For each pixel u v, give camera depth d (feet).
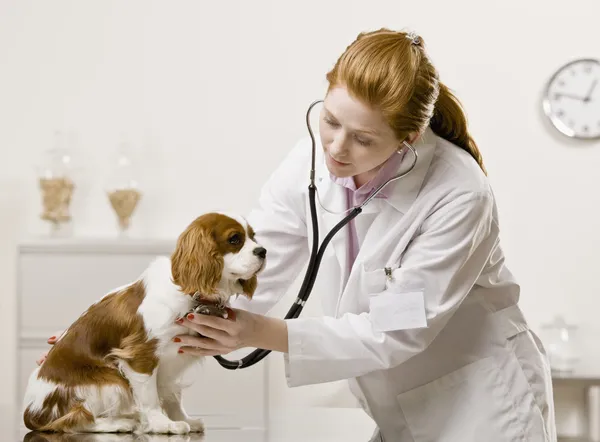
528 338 5.81
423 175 5.47
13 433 5.23
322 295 6.07
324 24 12.70
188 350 5.12
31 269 10.98
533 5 12.69
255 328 5.02
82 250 10.98
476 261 5.41
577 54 12.70
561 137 12.69
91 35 12.73
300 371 5.15
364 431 6.04
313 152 5.53
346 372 5.20
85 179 12.62
